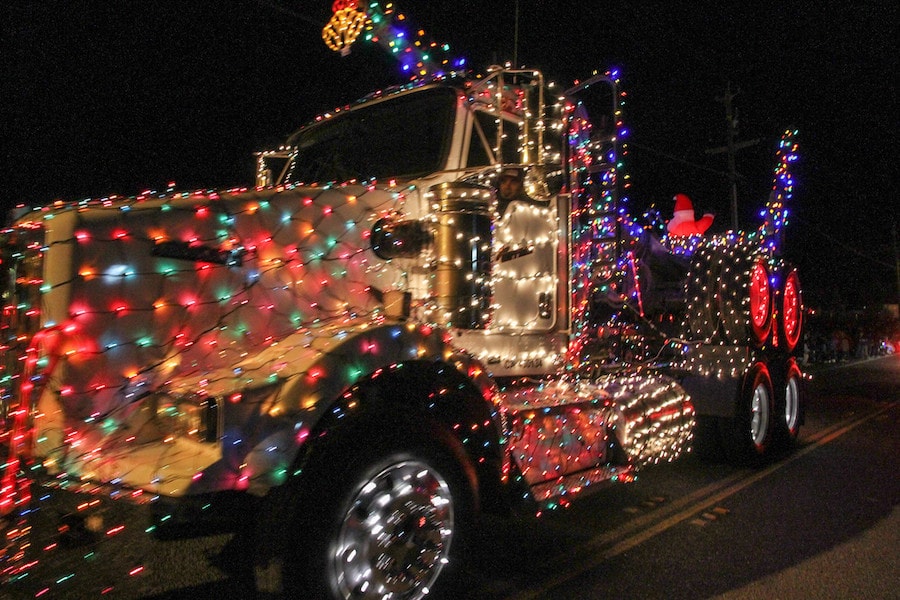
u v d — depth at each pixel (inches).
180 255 126.6
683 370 270.4
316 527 114.3
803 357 345.1
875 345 1328.7
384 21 211.3
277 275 136.3
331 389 117.4
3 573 123.4
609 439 199.0
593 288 208.7
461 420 144.8
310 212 142.8
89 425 117.6
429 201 162.4
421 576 128.6
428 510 129.3
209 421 112.3
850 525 202.1
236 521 122.5
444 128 175.2
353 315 141.7
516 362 174.4
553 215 191.2
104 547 147.4
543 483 168.4
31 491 123.2
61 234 119.7
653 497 231.3
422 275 157.2
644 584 157.5
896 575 164.2
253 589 147.4
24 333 127.9
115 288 120.4
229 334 129.8
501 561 171.3
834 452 313.3
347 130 197.9
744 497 232.4
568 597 150.1
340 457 118.6
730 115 802.8
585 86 202.4
